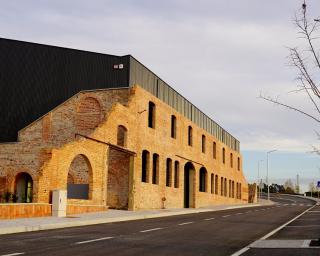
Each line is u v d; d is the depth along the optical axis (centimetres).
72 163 3478
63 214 2598
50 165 2705
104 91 3694
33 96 4012
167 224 2375
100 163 3162
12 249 1288
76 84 3919
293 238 1698
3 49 4125
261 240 1595
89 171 3078
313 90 1141
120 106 3425
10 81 4075
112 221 2578
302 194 13662
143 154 3891
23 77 4066
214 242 1552
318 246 1400
